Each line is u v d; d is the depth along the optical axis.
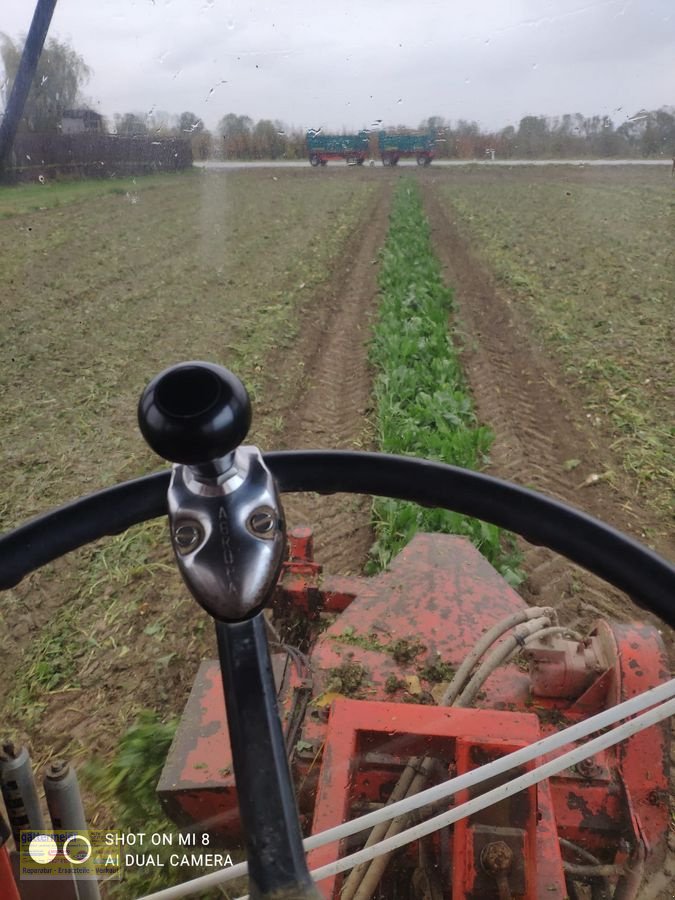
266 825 0.50
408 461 1.01
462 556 3.07
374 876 1.73
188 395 0.55
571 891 2.29
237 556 0.55
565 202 26.95
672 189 29.72
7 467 6.63
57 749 3.69
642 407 7.90
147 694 4.03
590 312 11.74
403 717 2.02
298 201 28.33
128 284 13.95
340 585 3.10
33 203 24.39
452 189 32.59
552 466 6.67
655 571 0.90
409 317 10.84
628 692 2.21
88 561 5.18
